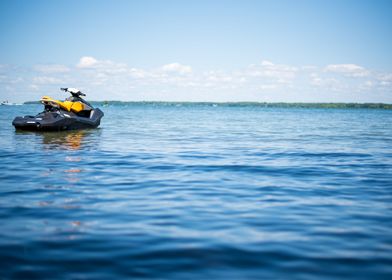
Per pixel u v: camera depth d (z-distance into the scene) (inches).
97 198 285.4
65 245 188.1
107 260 170.6
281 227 220.5
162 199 285.0
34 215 238.7
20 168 415.2
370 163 477.4
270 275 156.1
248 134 939.3
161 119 1811.0
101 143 669.3
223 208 261.1
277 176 384.8
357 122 1782.7
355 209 261.6
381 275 156.5
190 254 178.1
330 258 174.6
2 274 155.1
